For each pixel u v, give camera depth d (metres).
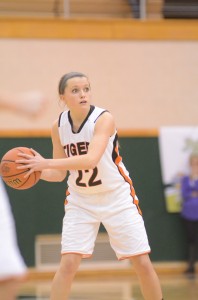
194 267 14.46
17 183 6.09
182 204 14.61
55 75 14.84
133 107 15.09
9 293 3.83
